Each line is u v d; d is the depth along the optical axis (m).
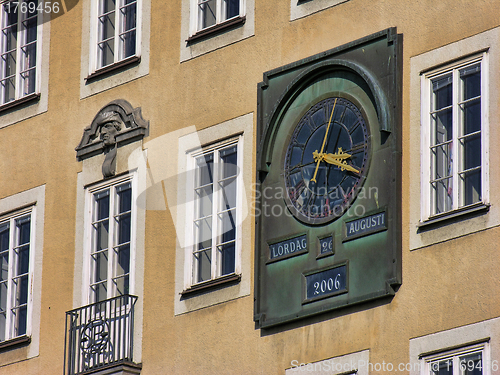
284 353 37.34
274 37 39.84
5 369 43.56
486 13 35.59
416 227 35.62
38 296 43.41
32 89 45.62
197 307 39.59
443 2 36.44
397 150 36.22
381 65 37.00
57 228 43.56
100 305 41.78
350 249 36.53
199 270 40.06
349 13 38.34
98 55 44.19
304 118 38.31
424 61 36.44
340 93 37.69
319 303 36.81
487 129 34.88
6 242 44.75
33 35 45.97
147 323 40.56
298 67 38.72
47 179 44.22
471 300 34.31
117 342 40.81
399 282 35.47
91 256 42.53
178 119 41.47
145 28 43.00
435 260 35.12
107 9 44.38
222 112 40.50
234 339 38.50
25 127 45.25
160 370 39.88
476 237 34.56
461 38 35.91
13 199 44.81
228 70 40.69
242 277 38.78
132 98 42.72
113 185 42.47
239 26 40.75
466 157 35.31
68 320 42.50
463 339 34.25
